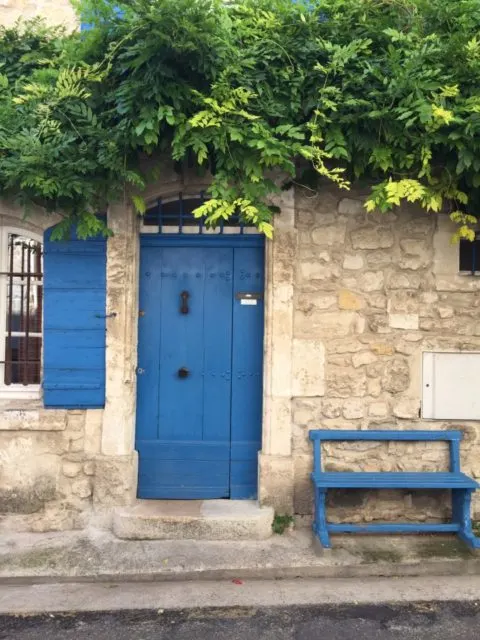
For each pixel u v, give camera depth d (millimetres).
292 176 3973
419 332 4121
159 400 4293
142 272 4289
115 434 4023
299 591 3361
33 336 4242
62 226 3762
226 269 4301
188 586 3422
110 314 4027
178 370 4297
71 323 4031
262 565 3533
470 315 4129
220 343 4301
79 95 3502
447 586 3422
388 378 4109
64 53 3775
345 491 4055
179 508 4031
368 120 3504
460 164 3436
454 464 4035
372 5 3756
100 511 4012
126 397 4059
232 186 3658
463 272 4141
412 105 3338
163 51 3256
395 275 4117
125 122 3395
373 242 4105
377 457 4105
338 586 3424
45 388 4012
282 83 3580
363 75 3459
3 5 4426
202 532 3854
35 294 4238
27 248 4223
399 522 4059
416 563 3555
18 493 3998
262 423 4176
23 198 3594
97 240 4031
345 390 4094
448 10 3570
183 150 3400
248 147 3500
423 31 3666
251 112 3523
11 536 3906
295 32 3666
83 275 4031
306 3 3900
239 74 3467
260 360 4289
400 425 4117
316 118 3520
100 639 2895
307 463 4059
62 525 3998
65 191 3438
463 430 4125
